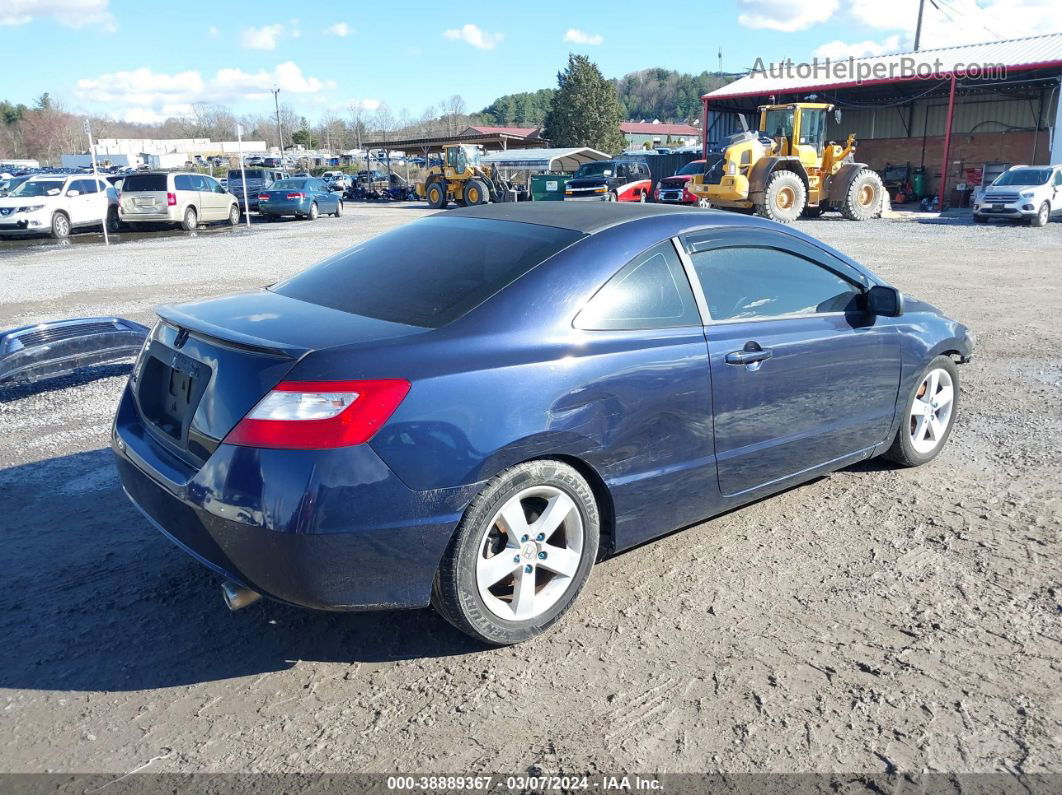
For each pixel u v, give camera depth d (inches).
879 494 173.5
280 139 2704.2
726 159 899.4
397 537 104.9
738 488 144.4
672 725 102.4
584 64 2608.3
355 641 121.3
